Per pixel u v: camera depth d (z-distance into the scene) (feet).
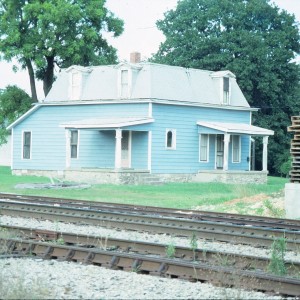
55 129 149.28
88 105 143.64
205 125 141.59
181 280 36.09
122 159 137.59
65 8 166.91
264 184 138.72
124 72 138.62
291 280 33.78
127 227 58.18
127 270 39.01
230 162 150.20
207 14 208.54
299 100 213.46
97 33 180.45
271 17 214.69
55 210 71.00
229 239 51.85
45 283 33.35
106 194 99.91
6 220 63.16
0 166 198.59
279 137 208.85
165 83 138.62
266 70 204.33
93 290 32.91
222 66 203.82
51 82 181.57
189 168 141.28
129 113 136.77
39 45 169.58
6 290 31.48
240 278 34.68
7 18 172.96
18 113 179.42
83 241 48.67
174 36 212.23
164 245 44.70
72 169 131.54
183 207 81.66
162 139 135.74
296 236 53.36
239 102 153.38
